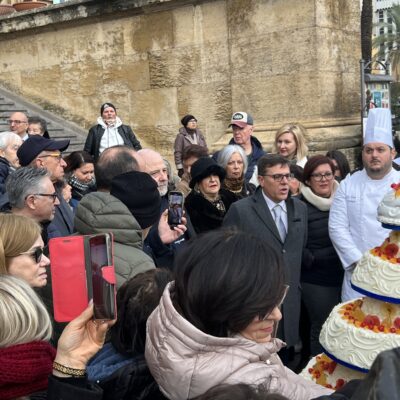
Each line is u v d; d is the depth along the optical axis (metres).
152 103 10.93
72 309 1.76
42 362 1.70
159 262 3.89
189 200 4.47
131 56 11.10
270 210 4.24
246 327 1.55
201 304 1.51
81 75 11.85
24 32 12.48
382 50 36.84
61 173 4.15
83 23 11.62
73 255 1.75
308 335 4.82
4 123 10.78
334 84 9.24
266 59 9.42
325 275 4.53
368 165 4.29
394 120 13.85
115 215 2.78
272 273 1.53
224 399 1.20
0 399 1.63
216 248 1.55
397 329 2.53
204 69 10.20
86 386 1.69
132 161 3.51
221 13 9.88
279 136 6.63
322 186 4.55
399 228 2.59
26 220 2.33
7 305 1.70
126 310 1.95
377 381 0.95
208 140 10.28
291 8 9.08
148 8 10.65
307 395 1.59
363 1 19.30
